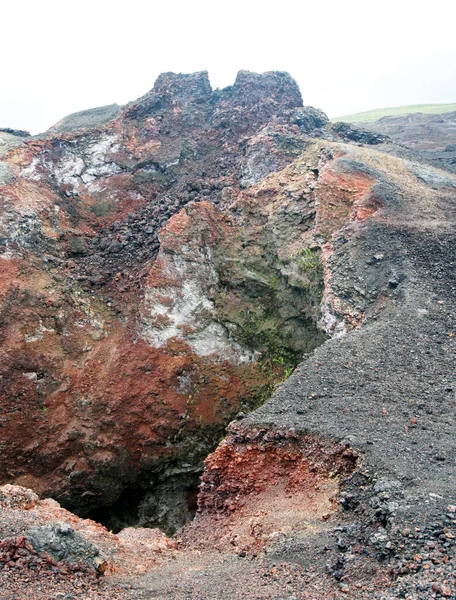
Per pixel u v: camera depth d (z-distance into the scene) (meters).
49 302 21.28
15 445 18.52
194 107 32.88
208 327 21.73
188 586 6.59
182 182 28.72
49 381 19.86
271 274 22.33
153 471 19.23
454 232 19.09
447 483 7.72
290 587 6.16
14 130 30.48
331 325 17.20
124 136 29.75
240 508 10.01
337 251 19.39
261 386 20.91
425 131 59.81
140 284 22.70
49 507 10.20
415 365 13.00
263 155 26.95
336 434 9.75
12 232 22.39
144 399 19.91
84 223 26.77
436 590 5.19
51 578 6.48
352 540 7.17
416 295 15.95
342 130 32.78
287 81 34.50
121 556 8.25
